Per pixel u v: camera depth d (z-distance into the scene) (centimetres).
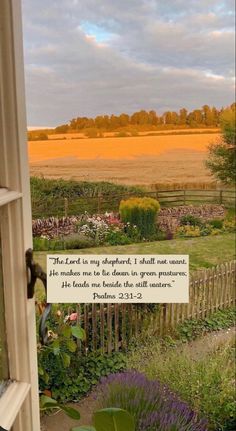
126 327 190
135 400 160
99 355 179
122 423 90
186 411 161
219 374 178
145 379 172
